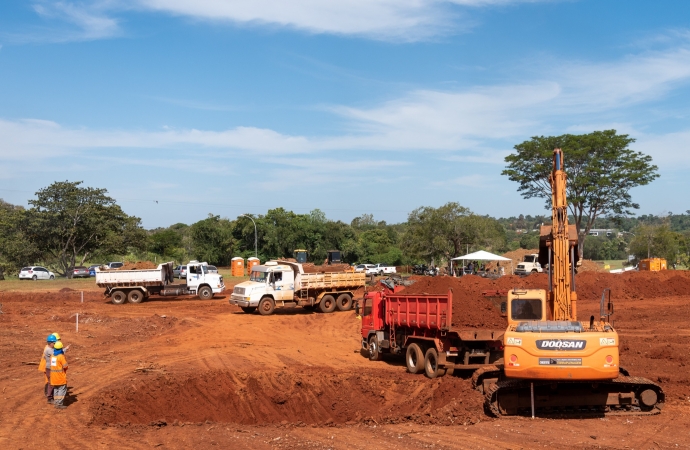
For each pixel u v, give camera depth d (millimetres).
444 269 66500
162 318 32844
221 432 12500
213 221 100250
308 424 14484
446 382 16531
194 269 44562
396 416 13867
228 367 19703
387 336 21203
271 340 26406
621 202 61719
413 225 71938
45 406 14430
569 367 12117
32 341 24391
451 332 16734
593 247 119750
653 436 11148
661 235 84625
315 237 96938
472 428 12094
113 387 16406
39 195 73000
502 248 80188
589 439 10992
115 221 76562
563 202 14156
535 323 12922
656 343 22250
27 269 66812
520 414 13234
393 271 80938
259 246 96688
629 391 12938
